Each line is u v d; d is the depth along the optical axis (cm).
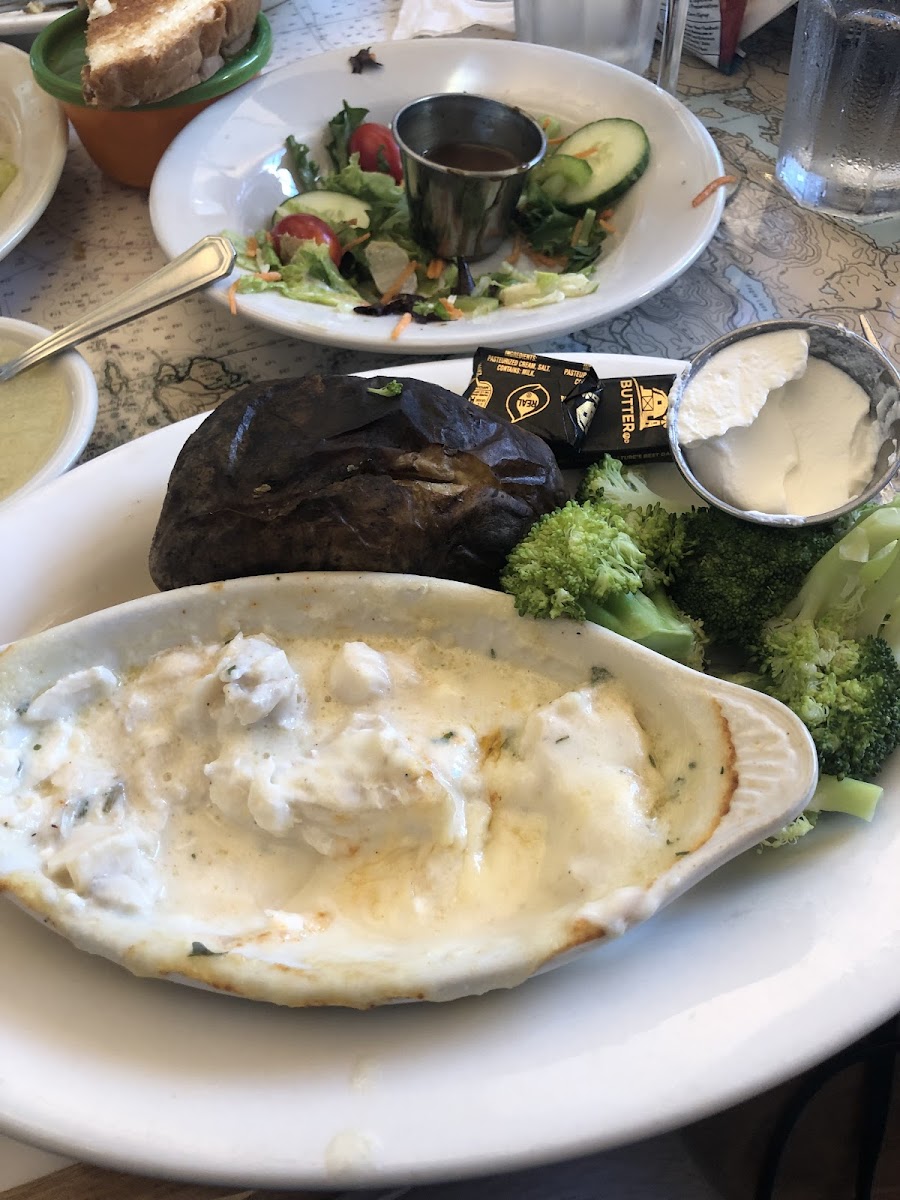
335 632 25
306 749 24
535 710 24
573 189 41
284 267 38
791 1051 19
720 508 26
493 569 26
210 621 25
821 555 25
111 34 40
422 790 22
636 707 24
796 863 22
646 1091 19
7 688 24
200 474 25
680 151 41
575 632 24
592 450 29
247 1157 19
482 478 25
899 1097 31
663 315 38
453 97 43
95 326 35
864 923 21
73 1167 21
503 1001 21
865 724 23
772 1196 29
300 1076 20
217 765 23
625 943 21
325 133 44
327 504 25
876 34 36
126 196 44
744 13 46
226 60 43
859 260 40
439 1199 27
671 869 21
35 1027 20
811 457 26
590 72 44
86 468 29
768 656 25
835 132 39
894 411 26
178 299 35
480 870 23
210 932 22
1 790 23
